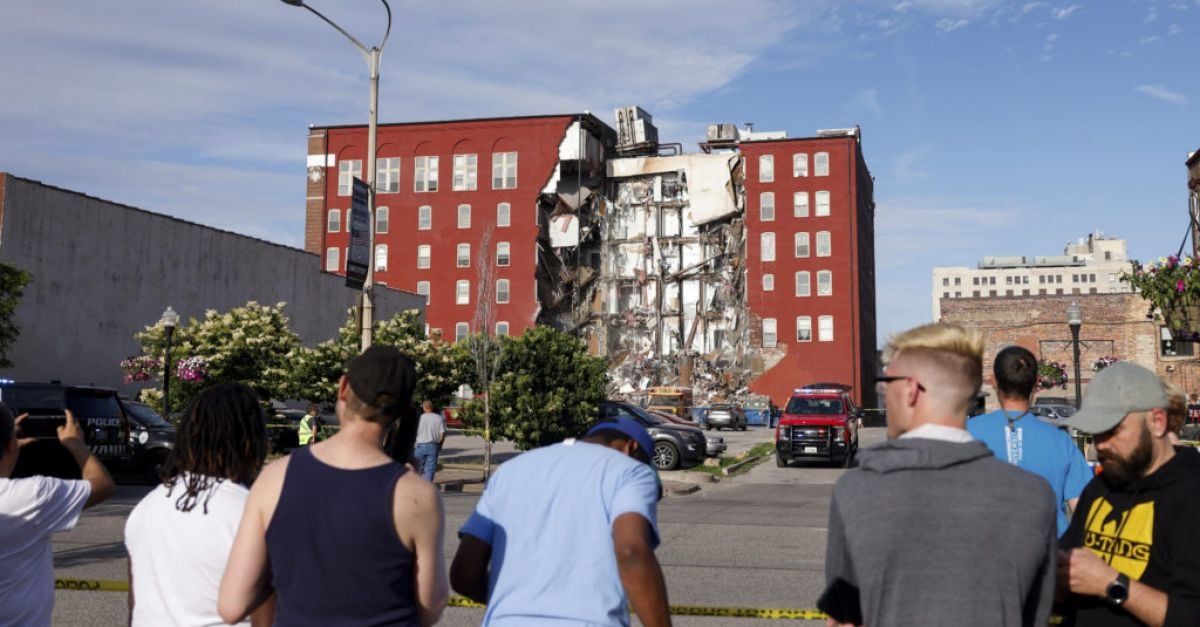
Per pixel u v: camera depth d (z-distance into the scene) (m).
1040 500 2.77
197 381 27.94
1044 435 4.80
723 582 9.92
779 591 9.43
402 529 3.08
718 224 78.44
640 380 75.81
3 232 31.77
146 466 21.11
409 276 77.00
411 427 3.89
